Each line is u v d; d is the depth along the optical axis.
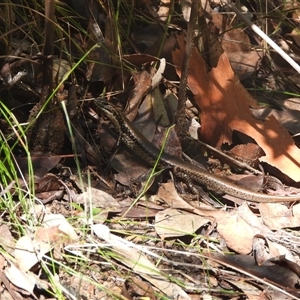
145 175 0.76
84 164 0.76
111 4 0.81
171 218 0.72
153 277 0.67
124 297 0.65
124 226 0.72
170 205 0.74
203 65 0.80
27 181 0.72
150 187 0.76
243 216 0.74
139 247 0.68
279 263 0.69
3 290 0.64
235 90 0.80
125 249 0.68
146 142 0.78
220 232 0.72
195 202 0.76
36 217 0.69
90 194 0.71
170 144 0.79
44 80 0.72
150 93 0.81
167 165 0.77
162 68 0.80
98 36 0.80
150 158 0.77
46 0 0.69
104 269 0.67
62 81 0.73
